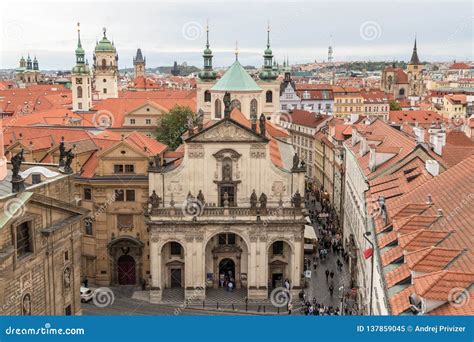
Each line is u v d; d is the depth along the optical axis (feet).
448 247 137.90
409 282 134.92
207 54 525.34
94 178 296.71
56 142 337.93
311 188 562.66
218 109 440.04
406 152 260.21
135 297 290.56
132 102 563.48
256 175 289.74
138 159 296.92
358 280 268.82
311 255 346.95
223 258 300.40
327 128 520.42
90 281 306.76
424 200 181.88
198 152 286.87
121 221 301.02
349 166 347.36
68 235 189.37
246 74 446.19
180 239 285.43
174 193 288.92
